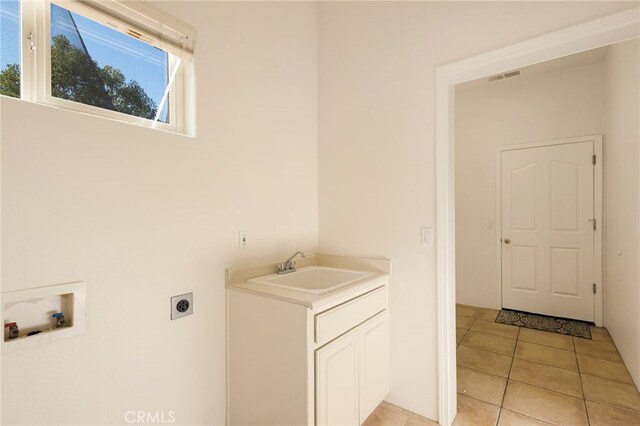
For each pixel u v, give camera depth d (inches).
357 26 81.7
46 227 40.4
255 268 68.8
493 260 150.0
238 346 61.7
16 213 38.0
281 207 77.3
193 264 57.9
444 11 68.6
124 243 48.2
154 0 52.0
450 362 68.2
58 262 41.3
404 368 73.9
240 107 67.1
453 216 70.7
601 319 126.3
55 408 41.0
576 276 132.3
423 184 71.2
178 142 55.5
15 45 40.8
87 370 44.0
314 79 88.8
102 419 45.6
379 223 77.9
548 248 137.9
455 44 67.1
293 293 56.2
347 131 83.5
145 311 50.8
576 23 54.4
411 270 72.9
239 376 61.6
